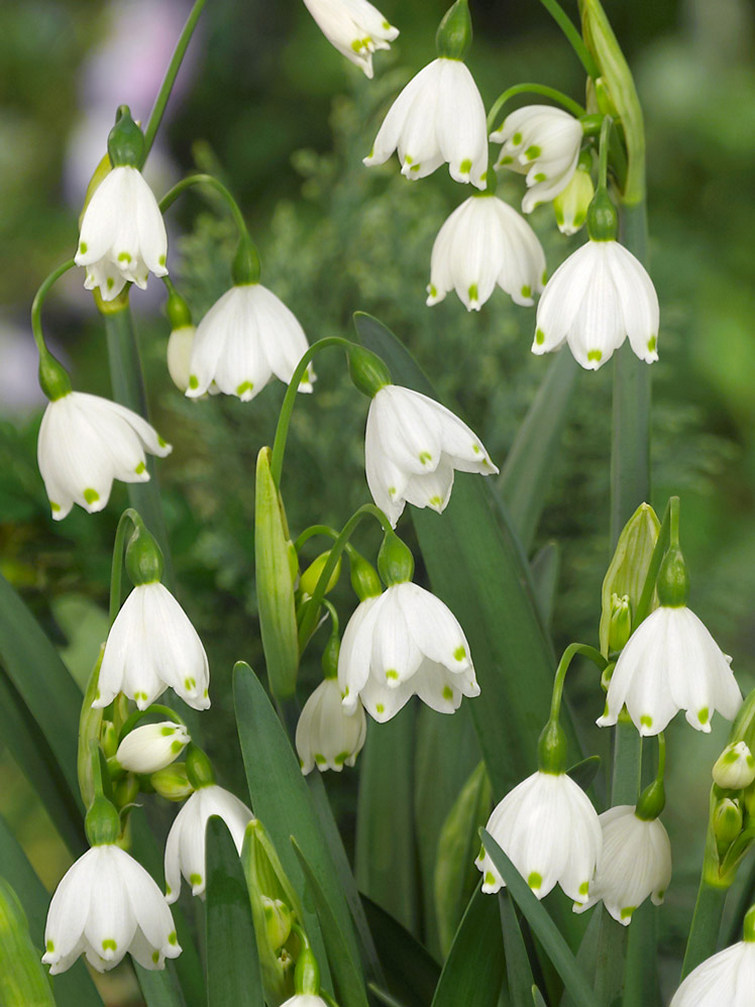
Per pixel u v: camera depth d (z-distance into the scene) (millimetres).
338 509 879
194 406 893
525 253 712
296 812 685
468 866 756
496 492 757
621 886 672
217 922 663
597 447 896
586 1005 655
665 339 1162
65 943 656
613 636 682
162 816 807
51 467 699
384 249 925
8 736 738
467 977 686
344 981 678
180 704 736
